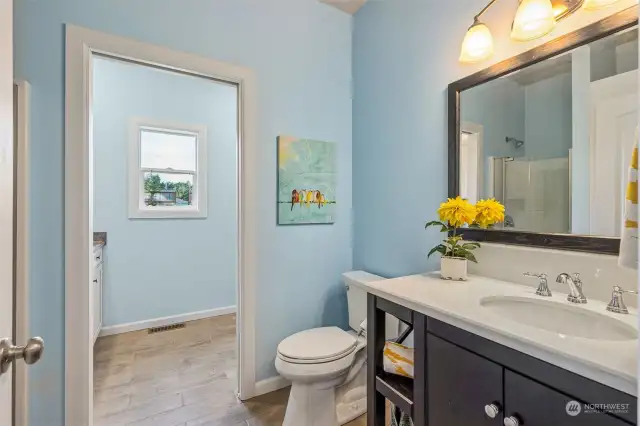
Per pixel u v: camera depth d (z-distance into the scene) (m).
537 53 1.32
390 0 2.06
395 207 2.03
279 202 2.10
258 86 2.02
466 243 1.54
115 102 3.03
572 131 1.22
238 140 2.00
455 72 1.66
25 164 1.44
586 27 1.18
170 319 3.27
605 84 1.13
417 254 1.88
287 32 2.14
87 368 1.57
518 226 1.39
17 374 1.44
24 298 1.44
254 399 1.96
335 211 2.34
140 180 3.18
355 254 2.39
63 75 1.52
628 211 0.84
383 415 1.43
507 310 1.19
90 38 1.57
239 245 2.01
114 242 3.01
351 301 2.11
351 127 2.41
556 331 1.09
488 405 0.89
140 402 1.90
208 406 1.88
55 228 1.51
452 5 1.67
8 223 0.70
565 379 0.73
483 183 1.53
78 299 1.55
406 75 1.95
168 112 3.27
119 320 3.03
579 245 1.18
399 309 1.25
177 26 1.78
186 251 3.36
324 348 1.67
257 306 2.03
